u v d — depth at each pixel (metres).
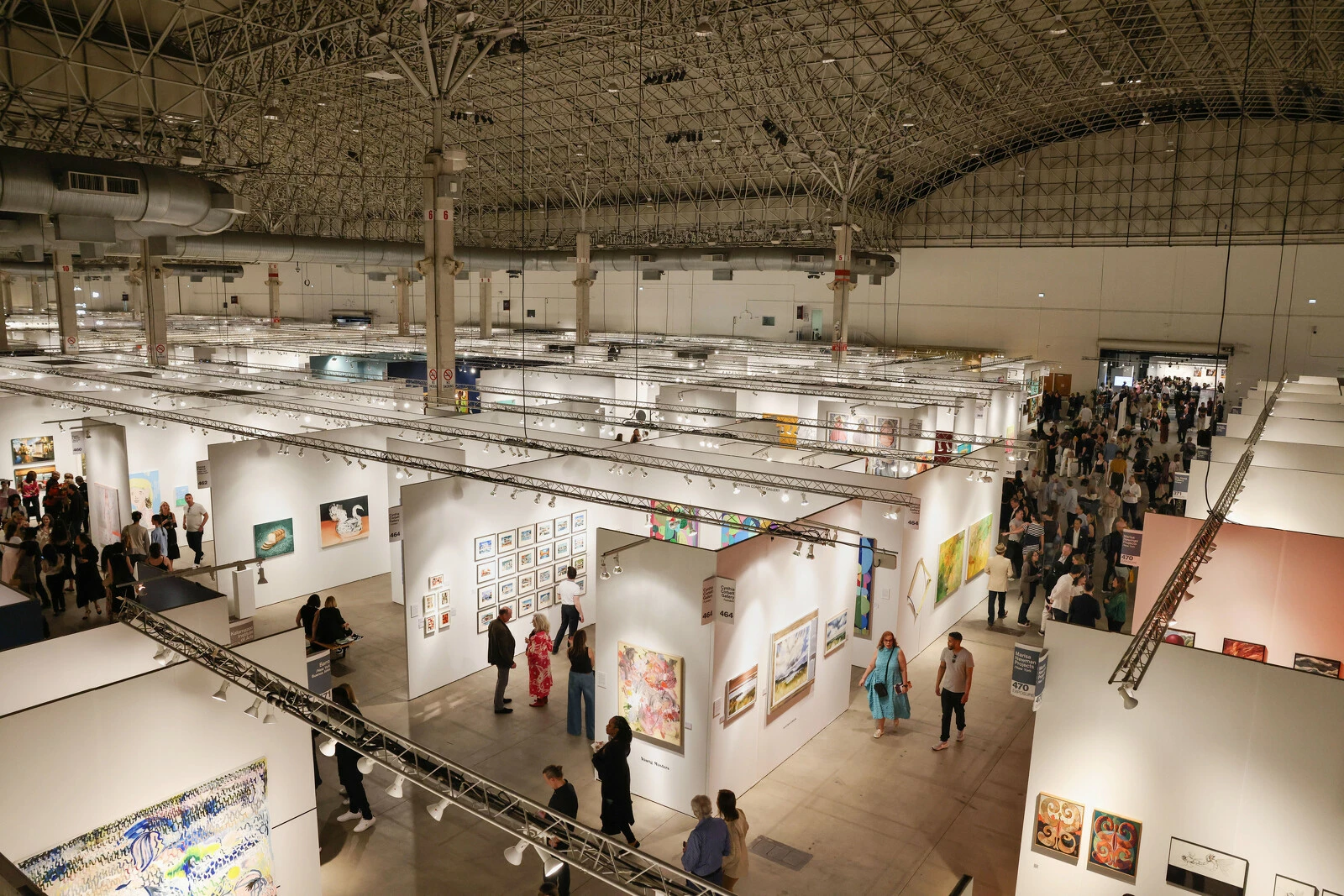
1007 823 8.29
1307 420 13.09
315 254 29.44
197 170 16.88
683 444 16.28
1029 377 27.23
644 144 32.75
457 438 14.87
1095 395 31.67
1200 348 30.78
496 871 7.56
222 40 17.53
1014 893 7.28
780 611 9.19
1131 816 6.28
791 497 11.94
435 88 17.19
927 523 12.09
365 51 21.22
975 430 21.47
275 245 28.28
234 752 6.55
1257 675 5.77
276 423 17.27
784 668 9.30
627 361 27.64
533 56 24.91
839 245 28.25
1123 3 20.69
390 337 36.31
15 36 13.28
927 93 26.70
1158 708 6.12
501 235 47.50
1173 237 31.27
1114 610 11.68
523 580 12.36
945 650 9.72
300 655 7.10
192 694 6.26
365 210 39.25
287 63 22.23
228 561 13.28
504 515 11.95
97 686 6.12
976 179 35.12
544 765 9.21
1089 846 6.46
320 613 11.41
